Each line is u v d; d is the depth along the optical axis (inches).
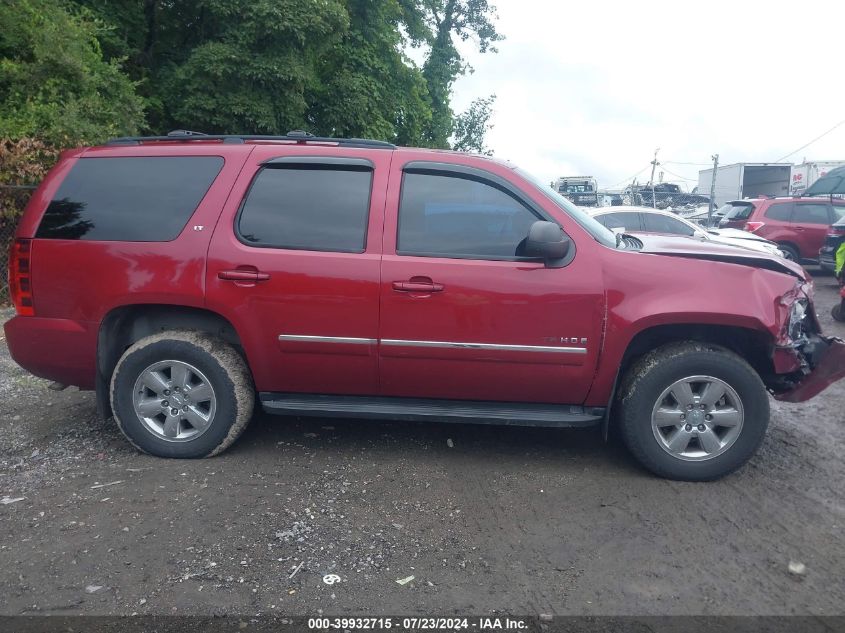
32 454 172.9
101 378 168.7
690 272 157.2
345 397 169.8
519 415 163.3
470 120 1485.0
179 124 575.5
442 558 126.9
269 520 139.4
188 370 165.6
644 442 159.6
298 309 160.4
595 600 114.3
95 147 176.1
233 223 163.6
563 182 1326.3
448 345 158.6
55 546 128.6
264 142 173.2
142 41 604.1
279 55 550.3
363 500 149.5
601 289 155.7
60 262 165.5
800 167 1061.8
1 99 413.4
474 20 1152.2
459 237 161.6
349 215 163.5
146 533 133.5
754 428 157.9
